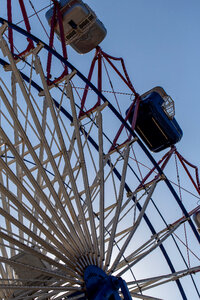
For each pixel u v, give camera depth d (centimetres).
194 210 2730
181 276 2533
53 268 2106
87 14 2491
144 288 2378
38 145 2269
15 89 2152
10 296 1875
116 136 2470
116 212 2042
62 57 2038
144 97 2897
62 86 2195
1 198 1883
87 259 1783
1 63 2139
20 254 1906
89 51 2717
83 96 2430
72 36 2600
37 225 1620
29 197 1582
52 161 1741
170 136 2894
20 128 1619
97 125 2266
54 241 1705
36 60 1903
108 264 1878
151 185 2497
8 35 2005
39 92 2316
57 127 1830
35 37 1898
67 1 2483
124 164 2264
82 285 1731
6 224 1944
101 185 2011
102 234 1898
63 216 1738
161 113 2805
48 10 2592
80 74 2136
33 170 2158
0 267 1869
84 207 2170
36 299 1827
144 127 2906
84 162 1930
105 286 1681
